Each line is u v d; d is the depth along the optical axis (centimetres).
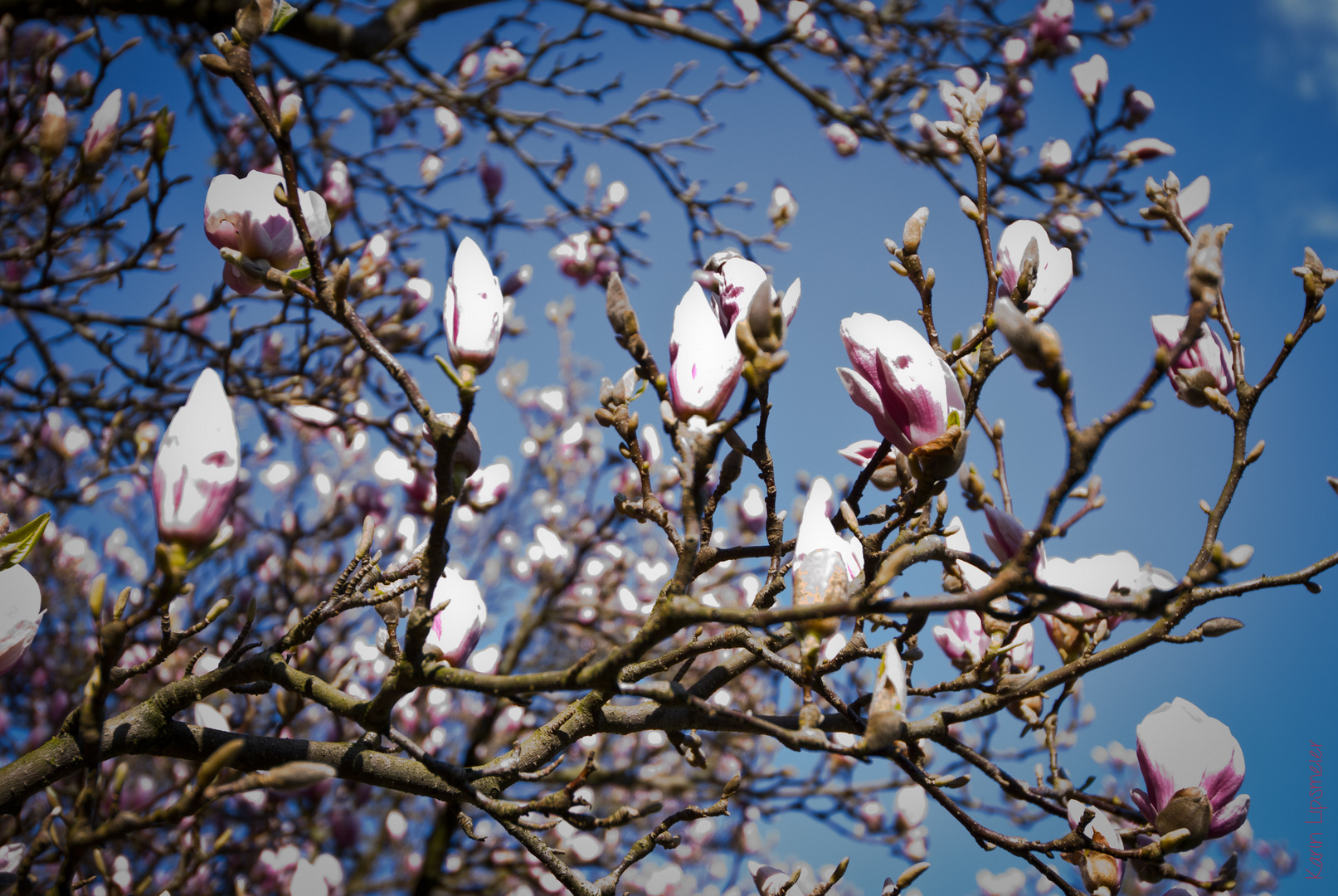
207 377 73
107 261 180
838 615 69
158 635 222
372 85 223
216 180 81
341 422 192
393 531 231
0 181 156
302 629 82
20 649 78
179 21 158
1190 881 83
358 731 238
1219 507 82
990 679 90
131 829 71
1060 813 87
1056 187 216
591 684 73
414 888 238
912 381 76
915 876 82
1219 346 83
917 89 246
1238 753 84
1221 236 65
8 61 149
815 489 76
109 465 205
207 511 72
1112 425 66
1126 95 203
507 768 84
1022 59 240
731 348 78
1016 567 68
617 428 81
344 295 75
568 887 82
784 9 246
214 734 82
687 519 74
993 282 81
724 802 83
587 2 203
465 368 74
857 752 83
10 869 88
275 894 149
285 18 74
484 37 224
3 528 79
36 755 79
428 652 80
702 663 231
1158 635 82
